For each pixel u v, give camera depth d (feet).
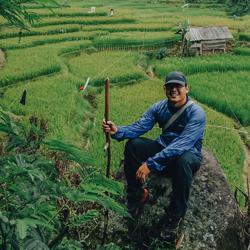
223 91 60.44
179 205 15.83
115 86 65.31
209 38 91.76
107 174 16.52
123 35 101.14
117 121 46.47
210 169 18.19
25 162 8.92
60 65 72.69
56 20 116.57
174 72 15.85
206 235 17.17
